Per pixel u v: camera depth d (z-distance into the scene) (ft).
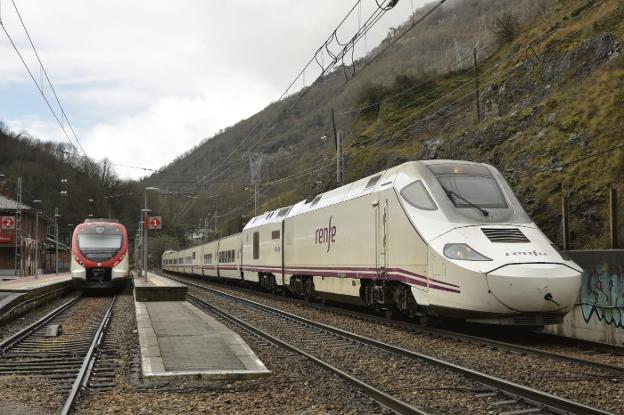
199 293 109.40
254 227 107.24
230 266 131.95
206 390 27.14
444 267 42.50
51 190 250.78
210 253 164.55
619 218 79.56
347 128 249.96
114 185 261.65
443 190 46.83
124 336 47.21
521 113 120.16
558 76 125.08
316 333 48.32
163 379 28.81
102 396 26.27
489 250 41.04
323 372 31.50
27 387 27.94
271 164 258.57
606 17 124.47
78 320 61.87
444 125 173.17
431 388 27.25
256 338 45.47
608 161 89.51
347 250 61.72
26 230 233.96
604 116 98.02
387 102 223.10
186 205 249.55
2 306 55.16
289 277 84.12
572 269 40.19
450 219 44.73
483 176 48.52
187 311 62.95
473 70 206.39
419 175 49.16
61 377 30.48
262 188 220.64
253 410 23.80
